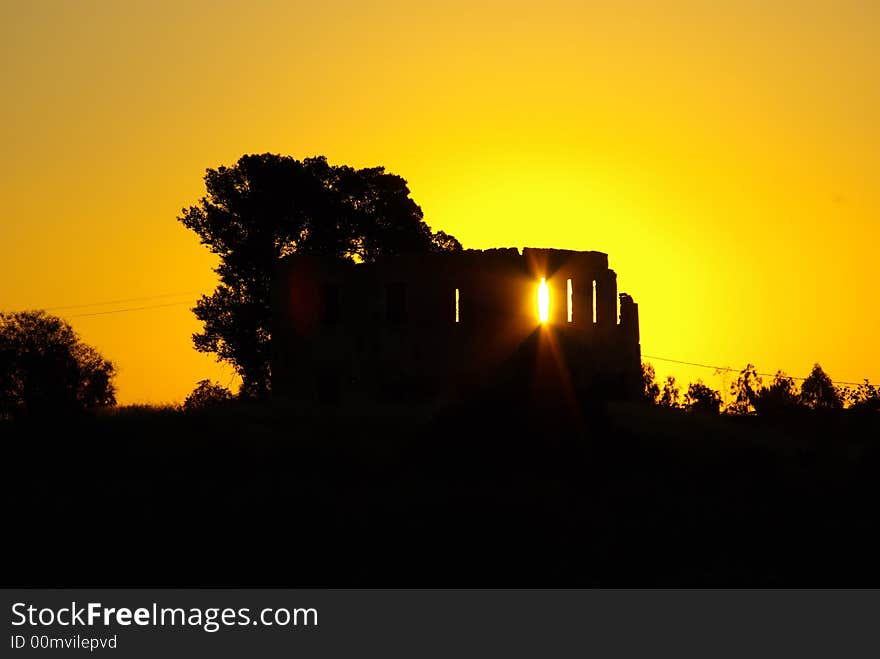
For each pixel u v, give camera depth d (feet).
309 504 195.11
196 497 199.93
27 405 307.17
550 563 172.45
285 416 304.71
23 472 228.43
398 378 332.60
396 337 334.44
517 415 251.19
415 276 332.80
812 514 204.74
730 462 258.57
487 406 252.01
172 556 170.60
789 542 185.68
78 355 330.13
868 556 179.01
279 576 165.07
